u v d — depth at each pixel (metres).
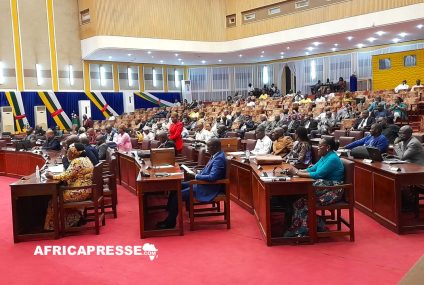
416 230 4.73
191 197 5.15
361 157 5.77
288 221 4.83
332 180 4.61
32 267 4.16
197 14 20.28
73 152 5.29
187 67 26.94
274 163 5.75
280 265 3.92
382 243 4.41
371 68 20.31
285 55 22.98
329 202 4.54
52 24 20.12
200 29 20.39
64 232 5.21
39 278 3.87
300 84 23.88
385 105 12.13
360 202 5.69
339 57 21.78
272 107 17.14
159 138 8.82
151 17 19.38
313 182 4.48
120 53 20.34
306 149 6.22
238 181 6.39
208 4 20.45
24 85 19.38
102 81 22.55
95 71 22.19
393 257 4.01
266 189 4.43
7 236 5.27
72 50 20.81
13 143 12.28
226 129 11.74
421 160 5.48
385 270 3.71
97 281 3.74
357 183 5.76
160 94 25.59
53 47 20.22
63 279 3.82
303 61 23.59
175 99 26.50
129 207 6.68
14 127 18.94
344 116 13.03
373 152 5.49
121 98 23.45
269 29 18.58
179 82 26.75
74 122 20.77
